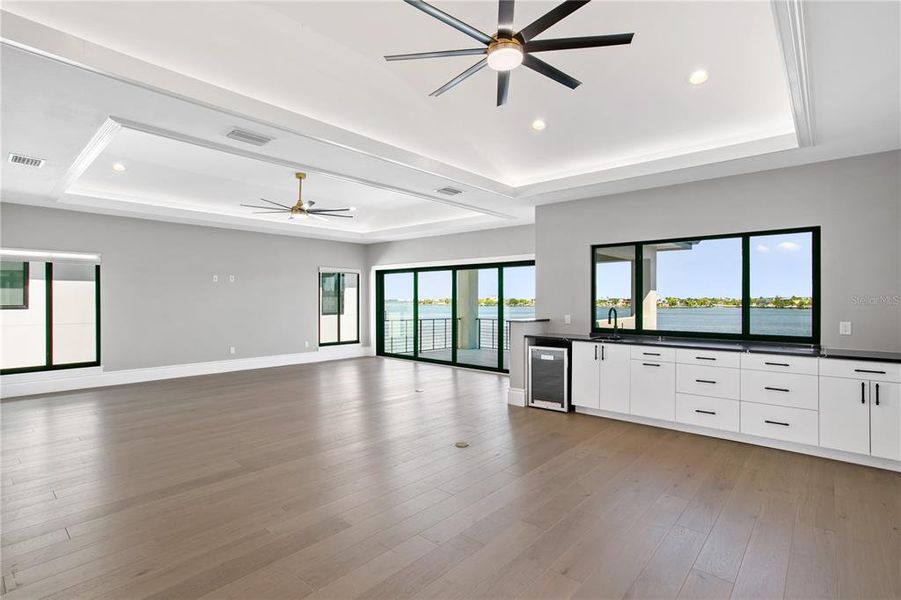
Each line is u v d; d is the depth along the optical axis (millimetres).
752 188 4566
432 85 3873
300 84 3623
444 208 8141
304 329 9375
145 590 2094
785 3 2059
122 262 7051
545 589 2107
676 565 2297
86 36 2701
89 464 3658
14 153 4113
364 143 4113
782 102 3672
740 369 4133
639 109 3959
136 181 6258
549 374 5406
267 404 5680
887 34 2289
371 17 2986
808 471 3510
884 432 3500
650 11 2777
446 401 5852
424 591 2092
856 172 4047
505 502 2992
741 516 2805
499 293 8219
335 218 8906
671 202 5074
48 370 6441
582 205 5766
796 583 2152
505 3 2080
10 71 2693
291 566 2281
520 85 3775
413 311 9703
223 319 8180
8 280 6215
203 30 3062
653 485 3260
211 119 3404
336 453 3906
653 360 4641
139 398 6020
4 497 3059
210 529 2641
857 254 4043
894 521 2740
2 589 2094
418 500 3018
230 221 7637
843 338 4105
